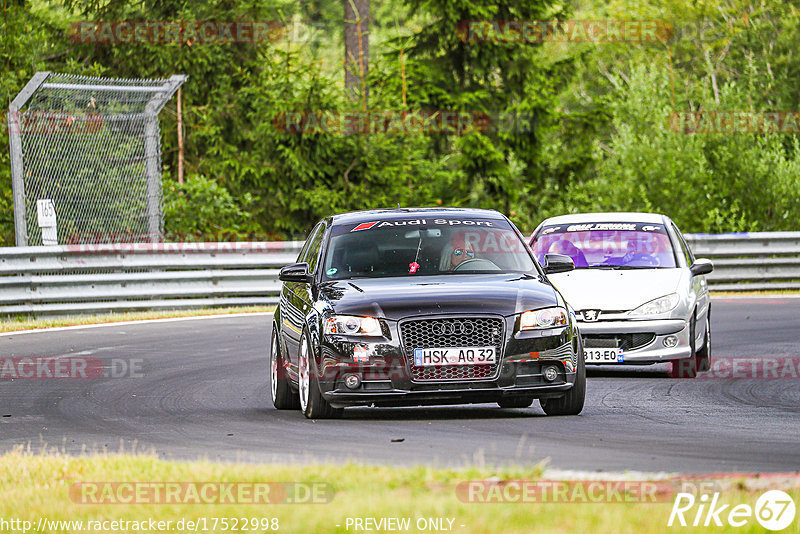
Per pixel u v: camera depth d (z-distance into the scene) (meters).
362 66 117.12
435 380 33.47
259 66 113.44
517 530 17.97
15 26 95.44
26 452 29.34
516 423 33.72
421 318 33.56
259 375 47.88
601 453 27.80
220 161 109.06
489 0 130.38
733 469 25.23
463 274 36.81
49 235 73.19
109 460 25.81
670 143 114.31
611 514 18.69
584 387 35.22
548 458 26.34
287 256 81.25
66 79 80.88
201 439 31.75
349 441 30.44
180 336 62.09
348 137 105.38
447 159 123.94
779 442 30.00
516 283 35.56
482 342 33.62
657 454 27.67
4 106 90.38
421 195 112.44
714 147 118.62
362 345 33.56
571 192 129.50
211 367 50.28
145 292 75.50
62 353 54.84
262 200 106.94
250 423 34.97
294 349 37.38
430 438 30.73
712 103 120.56
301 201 105.44
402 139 108.62
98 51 110.25
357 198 105.31
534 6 133.50
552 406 35.62
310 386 34.75
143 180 83.75
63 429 34.53
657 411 36.84
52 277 71.75
